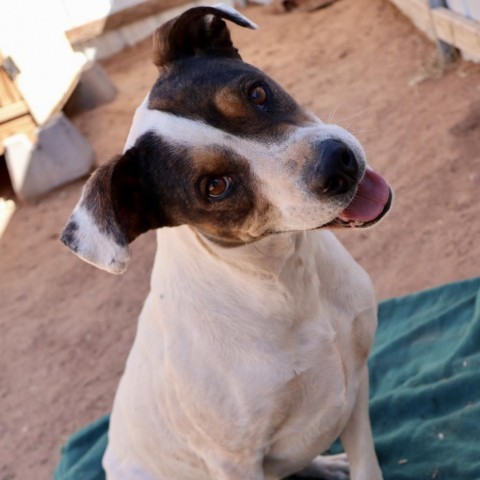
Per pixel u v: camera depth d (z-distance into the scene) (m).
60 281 1.07
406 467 0.58
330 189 0.39
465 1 1.00
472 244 0.77
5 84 1.29
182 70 0.45
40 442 0.84
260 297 0.45
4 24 1.29
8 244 1.20
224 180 0.42
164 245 0.48
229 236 0.44
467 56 1.05
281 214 0.41
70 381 0.90
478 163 0.86
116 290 1.01
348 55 1.24
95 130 1.41
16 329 1.02
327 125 0.42
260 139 0.41
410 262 0.79
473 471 0.55
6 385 0.94
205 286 0.46
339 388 0.49
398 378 0.66
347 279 0.49
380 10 1.33
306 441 0.51
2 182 1.38
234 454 0.49
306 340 0.47
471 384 0.61
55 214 1.23
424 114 0.99
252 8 1.65
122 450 0.57
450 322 0.68
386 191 0.42
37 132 1.28
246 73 0.43
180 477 0.55
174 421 0.50
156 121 0.43
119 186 0.43
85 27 1.67
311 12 1.49
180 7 1.70
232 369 0.46
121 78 1.58
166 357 0.48
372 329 0.51
